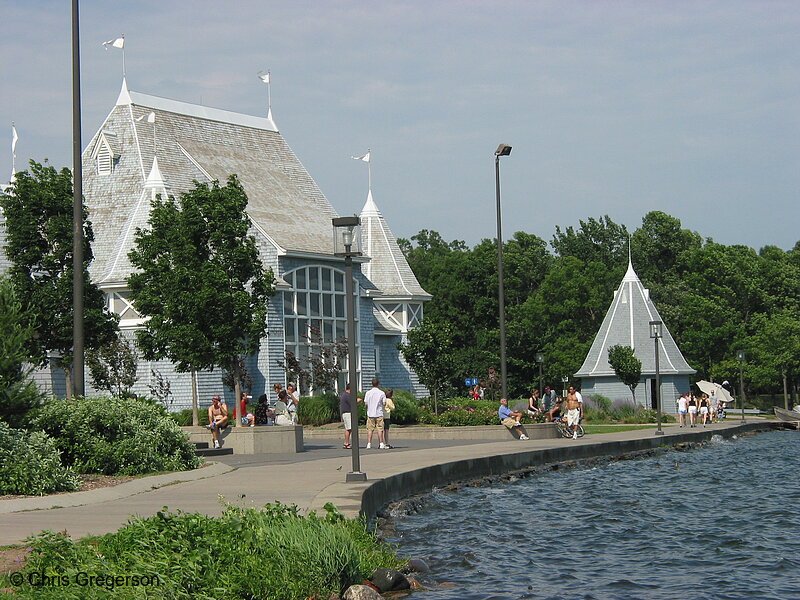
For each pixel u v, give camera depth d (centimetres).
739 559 1733
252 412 4403
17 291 3372
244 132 6856
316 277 5809
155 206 3806
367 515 1861
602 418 6253
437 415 4925
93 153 6228
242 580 1098
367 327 6169
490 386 7162
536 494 2658
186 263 3559
